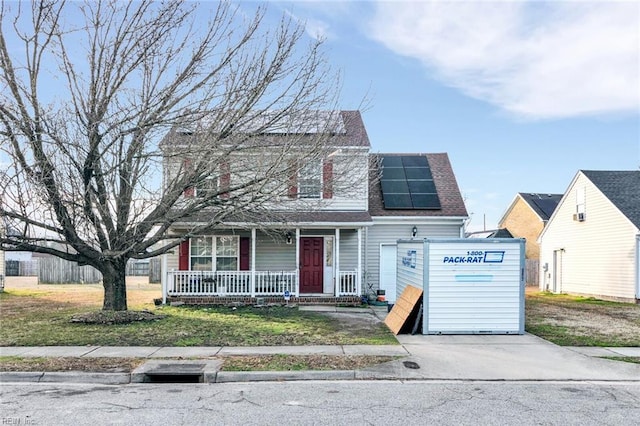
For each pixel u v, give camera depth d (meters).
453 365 8.10
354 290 16.81
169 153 11.96
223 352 8.81
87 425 5.21
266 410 5.78
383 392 6.66
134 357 8.39
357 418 5.48
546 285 26.55
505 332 10.90
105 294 13.15
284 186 13.23
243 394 6.54
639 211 20.12
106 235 12.66
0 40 10.59
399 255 14.20
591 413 5.74
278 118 12.42
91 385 7.10
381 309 15.34
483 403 6.14
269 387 6.95
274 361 8.12
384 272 18.17
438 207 18.31
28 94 10.67
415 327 10.81
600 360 8.45
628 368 8.01
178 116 11.41
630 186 22.09
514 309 10.95
